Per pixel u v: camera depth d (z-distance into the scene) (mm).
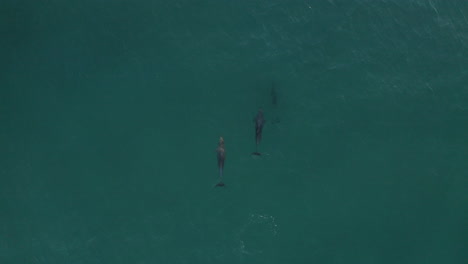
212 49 55500
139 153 52375
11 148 52000
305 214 50594
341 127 53219
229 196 50844
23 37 55531
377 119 53656
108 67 54938
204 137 52688
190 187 51188
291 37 56094
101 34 55875
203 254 48781
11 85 54031
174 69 54875
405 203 51469
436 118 53969
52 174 51312
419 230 50656
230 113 53344
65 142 52500
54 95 53938
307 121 53125
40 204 50281
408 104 54219
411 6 57531
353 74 54906
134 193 51000
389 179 52094
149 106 53750
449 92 54781
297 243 49719
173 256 48594
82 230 49469
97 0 57000
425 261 49844
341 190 51562
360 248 49844
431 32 56781
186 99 53906
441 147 53125
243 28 56250
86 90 54156
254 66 54812
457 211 51375
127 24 56375
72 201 50500
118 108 53688
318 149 52562
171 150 52438
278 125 52812
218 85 54219
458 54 56156
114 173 51656
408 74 55312
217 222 49969
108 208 50344
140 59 55219
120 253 48625
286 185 51375
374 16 57000
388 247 50062
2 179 50906
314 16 56875
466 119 53938
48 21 56062
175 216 50094
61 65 54875
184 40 55844
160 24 56438
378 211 51094
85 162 51906
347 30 56469
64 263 48000
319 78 54625
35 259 48156
